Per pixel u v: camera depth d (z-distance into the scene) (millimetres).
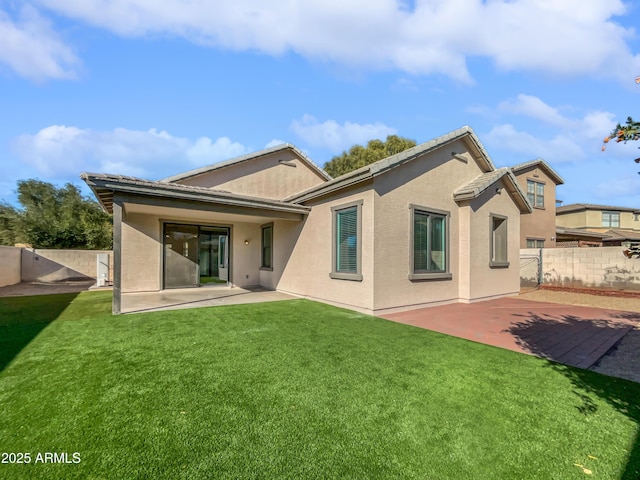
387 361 4645
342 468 2396
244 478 2279
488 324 7121
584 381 4027
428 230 9461
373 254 8047
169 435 2768
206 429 2865
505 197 11852
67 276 15750
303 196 10578
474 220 10320
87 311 8078
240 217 11883
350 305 8719
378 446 2666
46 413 3096
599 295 11828
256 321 7113
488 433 2879
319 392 3627
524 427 2982
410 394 3607
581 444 2744
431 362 4629
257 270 14188
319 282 10055
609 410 3309
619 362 4742
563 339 5953
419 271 9156
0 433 2771
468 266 10070
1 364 4359
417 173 9203
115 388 3654
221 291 12414
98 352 4898
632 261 12219
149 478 2264
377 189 8188
